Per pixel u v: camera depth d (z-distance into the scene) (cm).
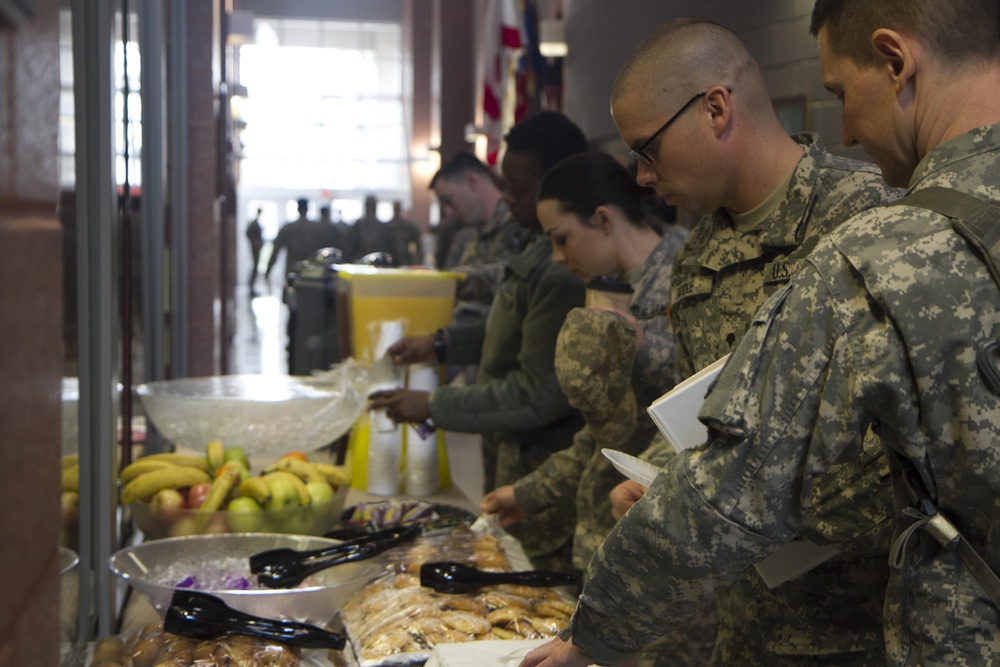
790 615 123
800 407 87
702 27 127
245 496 183
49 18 62
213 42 471
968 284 82
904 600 88
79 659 128
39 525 59
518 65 786
